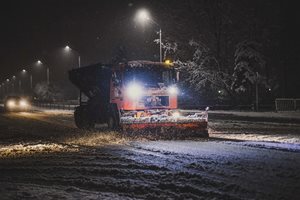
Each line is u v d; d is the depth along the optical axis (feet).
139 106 73.36
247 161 44.47
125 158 48.55
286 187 33.06
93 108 87.15
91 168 42.83
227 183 34.53
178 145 58.85
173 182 35.50
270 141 61.87
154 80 75.00
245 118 112.06
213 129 82.58
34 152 55.93
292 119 102.94
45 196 31.48
